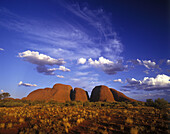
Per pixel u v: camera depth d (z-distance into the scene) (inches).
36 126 377.4
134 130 303.9
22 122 458.9
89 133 321.4
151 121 434.3
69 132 335.6
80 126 390.3
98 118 501.0
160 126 374.6
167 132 312.2
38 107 1035.3
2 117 544.4
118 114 588.4
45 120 456.4
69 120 473.1
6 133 341.7
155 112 652.1
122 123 414.3
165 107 938.1
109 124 404.8
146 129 341.7
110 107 1038.4
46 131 342.3
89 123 424.8
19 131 357.1
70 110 748.6
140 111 695.1
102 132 313.7
